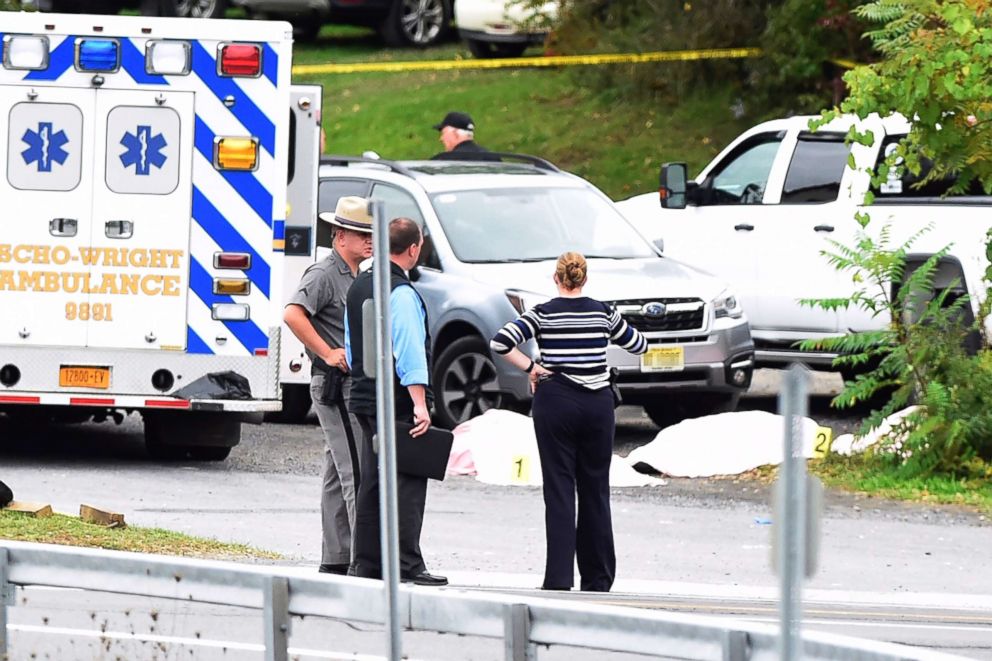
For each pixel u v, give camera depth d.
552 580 34.66
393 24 114.06
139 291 47.75
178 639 23.92
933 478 47.50
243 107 47.78
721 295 54.78
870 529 42.72
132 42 47.62
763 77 90.12
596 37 99.31
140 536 37.81
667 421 57.56
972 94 45.91
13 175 47.72
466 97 101.19
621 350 52.94
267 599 22.19
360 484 32.94
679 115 94.06
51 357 47.78
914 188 56.56
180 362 47.91
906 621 32.00
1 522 37.28
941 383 48.06
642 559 39.16
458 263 55.16
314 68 98.25
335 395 33.97
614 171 89.56
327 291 35.19
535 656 20.94
